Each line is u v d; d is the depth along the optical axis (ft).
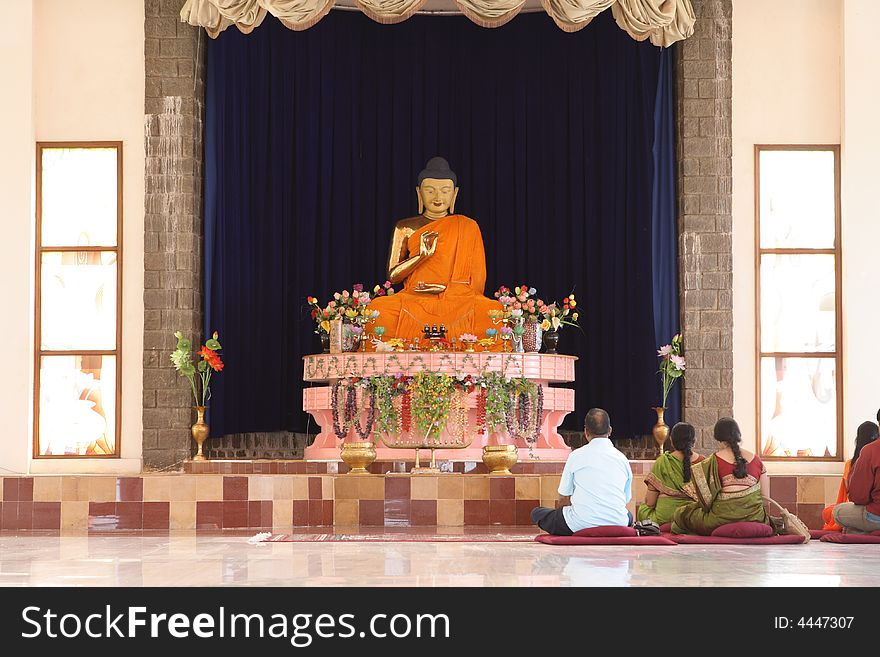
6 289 38.58
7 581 17.49
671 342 40.70
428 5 43.93
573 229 42.75
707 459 26.55
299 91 42.88
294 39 42.83
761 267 40.01
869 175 39.17
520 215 43.39
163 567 19.67
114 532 30.83
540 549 23.32
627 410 41.32
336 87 43.37
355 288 38.99
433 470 34.81
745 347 39.70
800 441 39.58
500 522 32.07
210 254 40.42
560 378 38.63
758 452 39.45
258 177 42.16
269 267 42.14
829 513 28.25
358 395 36.96
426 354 37.01
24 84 39.11
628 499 25.58
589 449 25.43
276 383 41.83
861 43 39.37
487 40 43.86
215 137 40.78
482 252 42.09
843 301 39.45
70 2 39.88
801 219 40.04
